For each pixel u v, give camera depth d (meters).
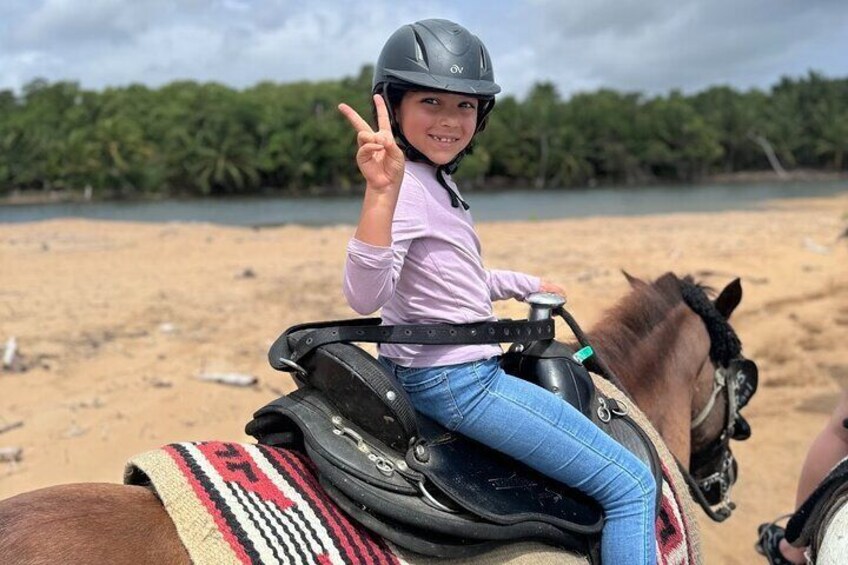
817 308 10.72
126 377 7.36
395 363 2.18
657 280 3.57
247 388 7.17
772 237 17.20
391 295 1.98
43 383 7.13
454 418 2.13
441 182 2.22
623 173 88.38
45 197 66.25
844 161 99.31
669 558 2.40
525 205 44.19
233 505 1.84
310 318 9.59
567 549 2.18
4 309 9.80
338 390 2.03
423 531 1.96
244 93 82.94
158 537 1.78
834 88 110.50
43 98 81.31
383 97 2.19
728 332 3.53
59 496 1.81
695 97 104.12
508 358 2.45
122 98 82.06
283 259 14.36
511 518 2.02
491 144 81.94
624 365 3.17
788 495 5.91
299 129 74.44
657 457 2.41
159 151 72.12
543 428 2.13
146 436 6.04
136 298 10.66
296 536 1.83
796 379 8.25
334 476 1.93
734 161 98.62
